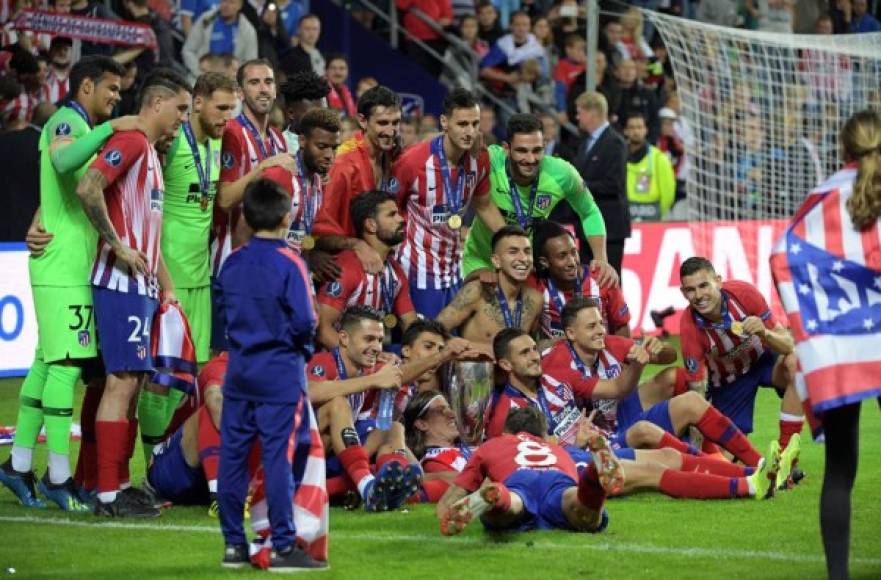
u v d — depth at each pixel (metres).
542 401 24.73
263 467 18.28
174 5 48.78
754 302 25.92
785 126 51.47
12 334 37.94
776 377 25.98
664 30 50.66
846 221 17.44
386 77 53.31
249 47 46.44
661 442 23.97
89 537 20.72
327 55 47.72
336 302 25.58
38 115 39.59
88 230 22.50
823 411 17.28
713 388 26.64
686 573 18.39
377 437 23.62
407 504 23.05
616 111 51.38
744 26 58.16
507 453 21.00
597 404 25.23
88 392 23.52
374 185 27.39
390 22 54.06
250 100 26.00
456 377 24.47
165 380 22.78
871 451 27.62
